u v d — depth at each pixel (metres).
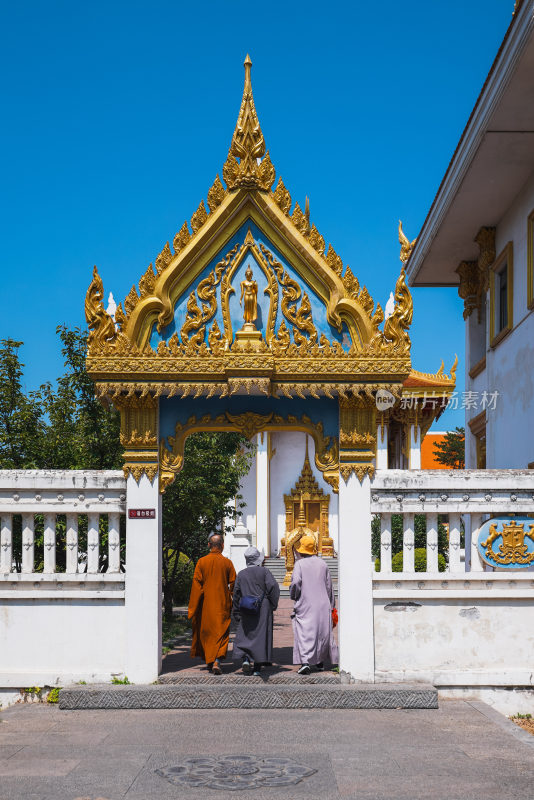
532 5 10.73
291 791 6.75
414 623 10.56
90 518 10.81
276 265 10.98
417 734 8.62
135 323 10.66
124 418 10.76
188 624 21.30
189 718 9.38
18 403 17.05
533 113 12.97
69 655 10.49
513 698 10.41
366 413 10.85
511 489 10.73
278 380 10.61
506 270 16.89
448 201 16.28
